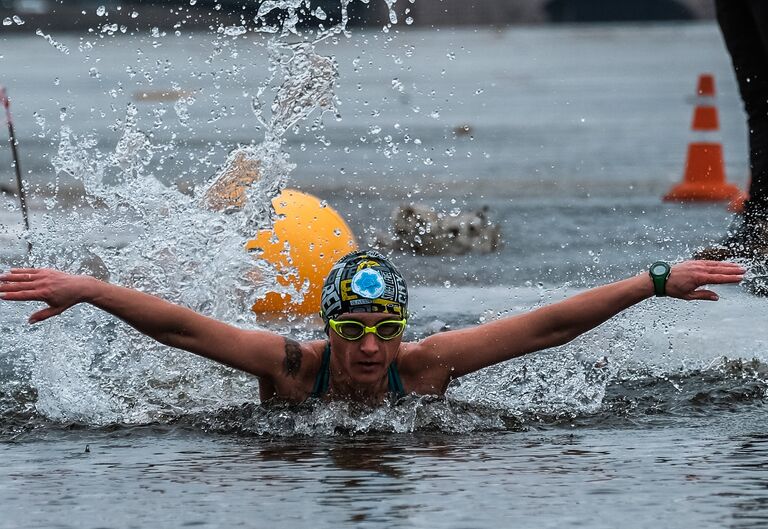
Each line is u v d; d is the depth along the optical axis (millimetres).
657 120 107688
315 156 78312
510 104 127688
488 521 12227
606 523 12141
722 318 26922
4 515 12703
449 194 58438
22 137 87688
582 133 96625
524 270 36688
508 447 16484
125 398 20328
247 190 25469
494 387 20734
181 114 27641
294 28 26875
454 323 28359
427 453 16047
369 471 14766
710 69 181625
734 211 49750
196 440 17359
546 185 62969
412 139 89562
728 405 20141
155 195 25625
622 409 19672
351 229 45438
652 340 24109
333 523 12172
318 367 18891
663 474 14469
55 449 16766
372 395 18766
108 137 82062
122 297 17875
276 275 25719
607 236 43844
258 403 19688
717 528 11922
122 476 14688
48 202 26938
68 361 21734
